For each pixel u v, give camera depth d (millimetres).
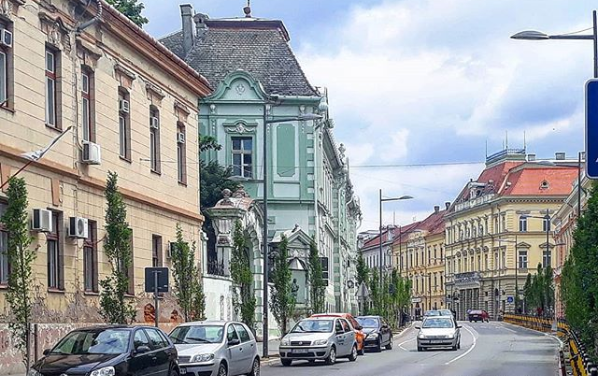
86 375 16531
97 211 27562
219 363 21984
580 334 32281
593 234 25641
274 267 44750
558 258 95500
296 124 53219
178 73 35219
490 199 126500
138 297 30578
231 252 39875
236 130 52781
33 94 23656
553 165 43438
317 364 32562
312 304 46625
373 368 30406
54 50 25344
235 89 52969
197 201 37938
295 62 55562
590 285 26828
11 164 22250
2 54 22469
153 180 32625
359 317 43625
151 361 18328
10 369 21766
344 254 79250
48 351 17969
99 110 27969
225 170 49656
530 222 121688
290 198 52875
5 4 22344
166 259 33469
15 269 19625
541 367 31188
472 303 133500
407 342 53906
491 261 126812
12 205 19547
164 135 34000
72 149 25953
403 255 168000
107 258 26000
